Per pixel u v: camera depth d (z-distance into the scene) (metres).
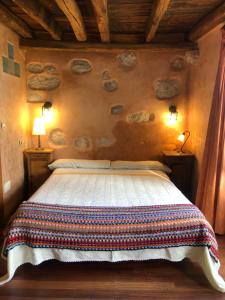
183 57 3.79
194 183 3.61
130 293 1.99
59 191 2.72
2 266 2.30
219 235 2.80
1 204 2.99
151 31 3.06
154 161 3.81
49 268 2.28
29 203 2.28
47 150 3.74
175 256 2.11
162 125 3.95
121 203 2.42
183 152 3.78
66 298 1.93
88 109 3.92
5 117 3.09
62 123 3.93
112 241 2.07
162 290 2.03
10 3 2.67
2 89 3.00
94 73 3.84
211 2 2.52
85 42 3.65
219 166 2.71
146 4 2.63
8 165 3.18
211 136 2.81
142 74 3.85
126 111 3.93
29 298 1.93
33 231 2.07
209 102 3.13
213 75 3.02
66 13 2.47
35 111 3.89
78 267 2.30
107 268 2.29
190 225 2.10
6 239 2.07
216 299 1.94
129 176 3.31
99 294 1.98
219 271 2.25
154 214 2.16
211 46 3.09
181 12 2.84
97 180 3.14
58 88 3.86
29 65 3.79
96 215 2.15
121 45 3.66
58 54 3.78
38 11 2.59
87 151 4.00
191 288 2.05
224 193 2.69
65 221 2.10
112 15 2.97
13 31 3.33
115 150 4.01
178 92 3.89
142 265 2.34
